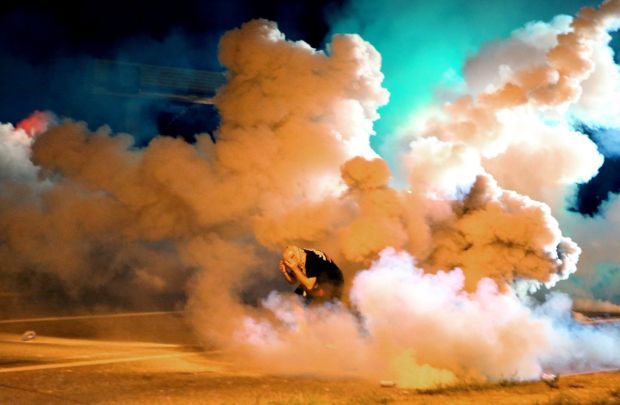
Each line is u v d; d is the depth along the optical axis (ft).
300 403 29.84
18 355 38.22
